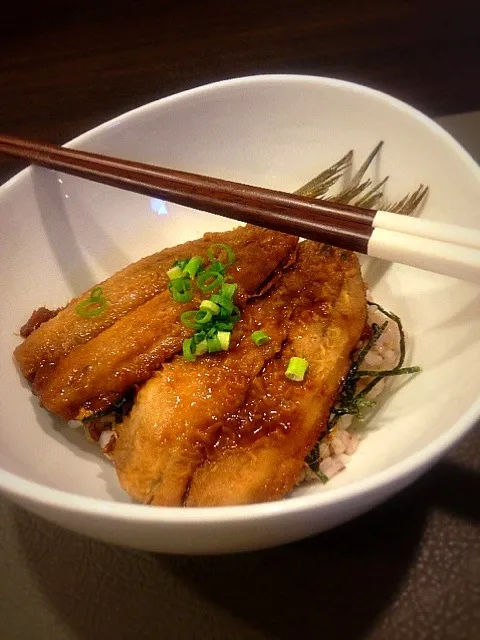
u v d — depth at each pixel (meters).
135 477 0.20
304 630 0.19
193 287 0.23
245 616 0.20
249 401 0.21
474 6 0.36
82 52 0.34
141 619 0.20
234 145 0.29
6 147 0.26
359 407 0.22
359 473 0.20
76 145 0.26
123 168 0.24
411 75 0.36
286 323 0.22
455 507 0.21
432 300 0.24
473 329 0.20
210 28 0.34
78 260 0.27
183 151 0.28
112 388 0.22
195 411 0.20
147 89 0.33
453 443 0.17
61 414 0.22
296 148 0.28
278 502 0.16
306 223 0.21
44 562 0.21
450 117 0.34
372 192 0.26
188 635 0.19
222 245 0.24
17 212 0.25
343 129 0.27
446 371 0.21
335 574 0.20
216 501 0.19
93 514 0.16
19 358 0.23
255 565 0.21
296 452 0.20
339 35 0.35
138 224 0.28
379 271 0.26
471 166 0.23
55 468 0.21
